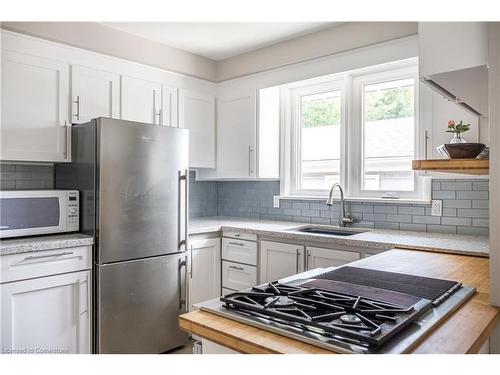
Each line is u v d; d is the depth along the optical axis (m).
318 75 3.00
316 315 1.00
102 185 2.36
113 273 2.41
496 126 1.13
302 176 3.52
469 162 1.20
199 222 3.38
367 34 2.70
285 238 2.73
